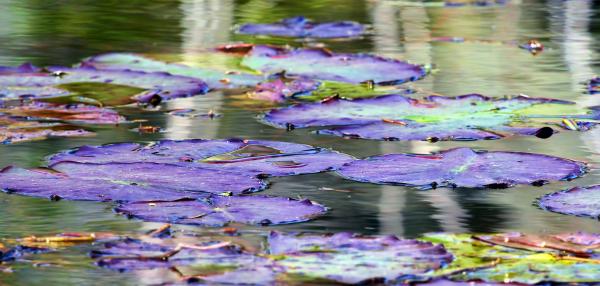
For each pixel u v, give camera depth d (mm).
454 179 6488
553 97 9086
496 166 6734
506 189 6371
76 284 4711
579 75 10078
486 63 10711
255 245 5172
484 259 4930
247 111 8594
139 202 5910
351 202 6074
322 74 10062
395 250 5000
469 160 6836
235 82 9734
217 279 4664
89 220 5629
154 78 9750
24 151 7168
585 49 11453
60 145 7367
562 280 4645
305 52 11000
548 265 4848
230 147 7164
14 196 6047
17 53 10961
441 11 14422
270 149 7145
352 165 6785
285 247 5059
